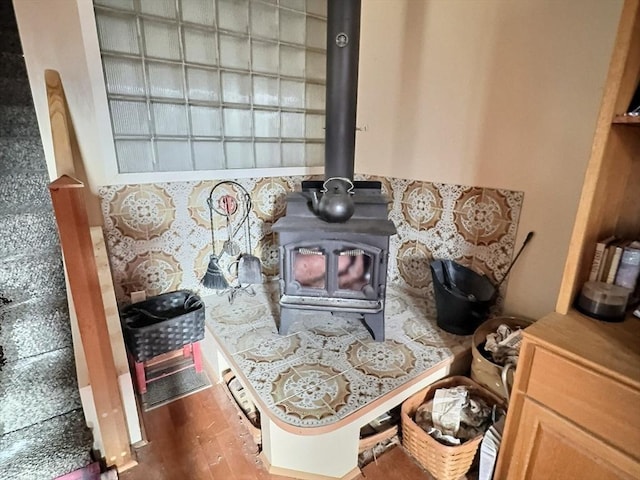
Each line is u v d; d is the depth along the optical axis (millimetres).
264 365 1569
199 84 1884
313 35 2186
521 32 1547
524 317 1754
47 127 1549
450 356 1646
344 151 1692
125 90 1702
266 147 2197
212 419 1702
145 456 1506
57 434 1378
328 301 1677
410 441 1486
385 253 1565
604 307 1106
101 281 1631
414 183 2127
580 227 1088
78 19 1522
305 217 1656
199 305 1965
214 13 1830
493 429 1301
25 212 1446
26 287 1419
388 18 2070
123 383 1497
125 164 1787
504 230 1754
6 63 1461
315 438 1364
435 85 1917
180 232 2000
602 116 1007
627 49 940
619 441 917
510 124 1652
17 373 1398
